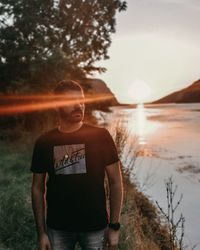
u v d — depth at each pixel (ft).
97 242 9.00
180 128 112.98
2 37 69.21
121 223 17.58
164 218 23.66
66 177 8.85
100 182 8.98
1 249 15.52
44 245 9.18
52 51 67.10
